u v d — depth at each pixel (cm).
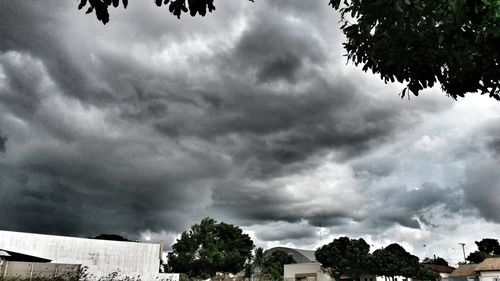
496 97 443
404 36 420
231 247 6138
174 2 332
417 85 468
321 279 5712
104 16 316
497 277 4591
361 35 473
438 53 420
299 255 7906
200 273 5403
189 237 5575
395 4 383
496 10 333
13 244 2781
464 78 435
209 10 331
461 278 5459
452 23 388
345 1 459
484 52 397
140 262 3262
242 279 5225
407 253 5828
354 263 5312
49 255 2888
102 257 3109
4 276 2002
